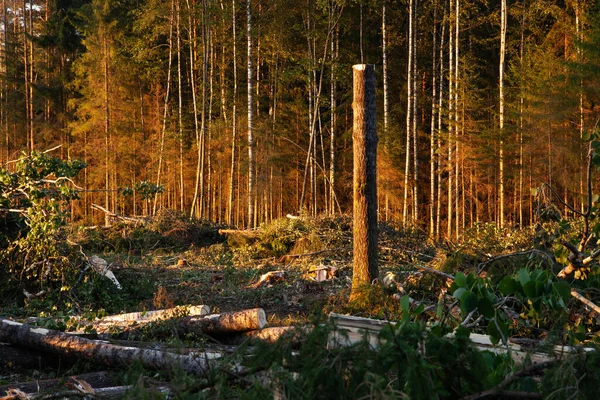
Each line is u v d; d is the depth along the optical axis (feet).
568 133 74.54
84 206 136.05
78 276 31.09
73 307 29.12
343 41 116.88
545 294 12.56
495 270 21.89
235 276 39.91
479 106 82.84
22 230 32.94
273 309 30.76
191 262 48.55
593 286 18.10
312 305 29.27
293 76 99.71
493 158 79.71
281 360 8.70
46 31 147.33
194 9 103.40
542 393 8.77
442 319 15.21
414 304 20.99
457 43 81.41
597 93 70.54
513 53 98.53
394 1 106.22
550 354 9.59
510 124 83.41
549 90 74.13
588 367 8.90
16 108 160.25
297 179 116.26
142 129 128.67
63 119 144.66
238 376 8.93
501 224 76.64
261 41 110.22
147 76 118.11
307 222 51.39
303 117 116.26
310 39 107.76
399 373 8.58
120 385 15.56
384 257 45.37
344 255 47.44
